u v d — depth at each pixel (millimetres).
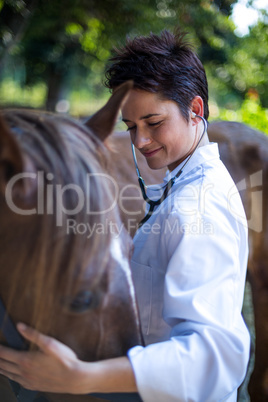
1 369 885
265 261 2113
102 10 6766
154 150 1062
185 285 866
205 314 834
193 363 808
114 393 907
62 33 8367
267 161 2139
